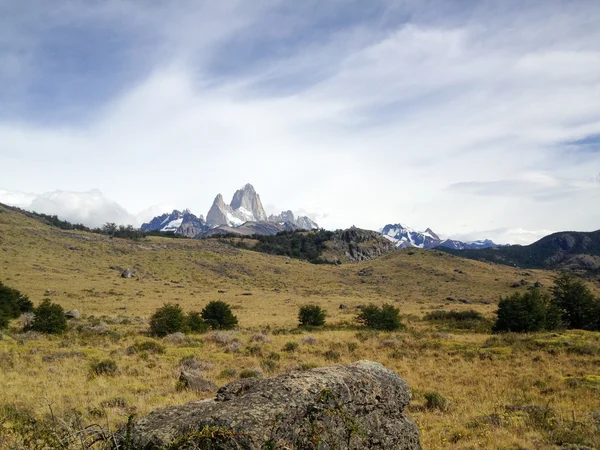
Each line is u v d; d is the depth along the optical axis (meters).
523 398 14.20
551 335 29.97
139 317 48.12
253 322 48.28
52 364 18.39
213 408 5.11
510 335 32.28
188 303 67.69
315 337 30.31
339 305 74.25
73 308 55.12
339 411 5.09
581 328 42.41
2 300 43.31
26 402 11.59
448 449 8.64
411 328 41.94
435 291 114.62
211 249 146.12
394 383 6.43
